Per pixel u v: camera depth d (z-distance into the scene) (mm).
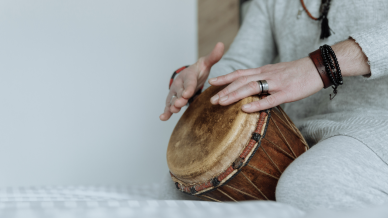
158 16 2617
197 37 2842
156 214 425
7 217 404
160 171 2514
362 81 801
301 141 812
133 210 440
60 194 947
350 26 854
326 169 569
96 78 2348
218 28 2613
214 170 690
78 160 2266
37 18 2195
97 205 494
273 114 743
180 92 932
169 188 921
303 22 985
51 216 403
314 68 694
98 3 2373
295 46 1016
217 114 768
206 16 2736
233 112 722
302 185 576
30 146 2156
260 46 1182
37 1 2193
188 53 2791
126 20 2475
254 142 678
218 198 750
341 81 686
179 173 750
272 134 718
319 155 609
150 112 2520
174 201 534
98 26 2367
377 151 614
